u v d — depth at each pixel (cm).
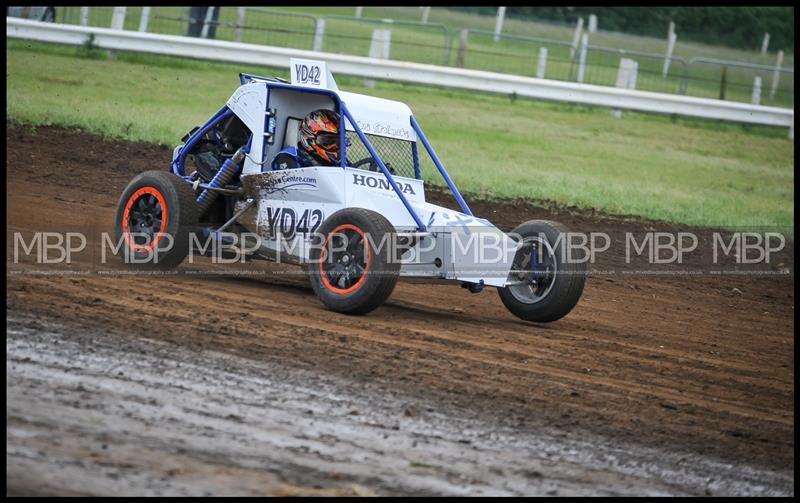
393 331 2106
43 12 6366
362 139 2323
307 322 2077
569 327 2445
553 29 10031
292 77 2492
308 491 1251
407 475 1340
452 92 6256
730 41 11381
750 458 1575
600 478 1410
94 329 1816
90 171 3791
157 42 5844
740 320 2894
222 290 2303
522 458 1452
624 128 6147
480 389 1756
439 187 4294
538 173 4831
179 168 2552
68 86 5231
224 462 1309
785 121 6438
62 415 1396
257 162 2403
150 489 1202
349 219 2169
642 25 11462
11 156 3822
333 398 1608
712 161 5725
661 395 1886
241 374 1667
